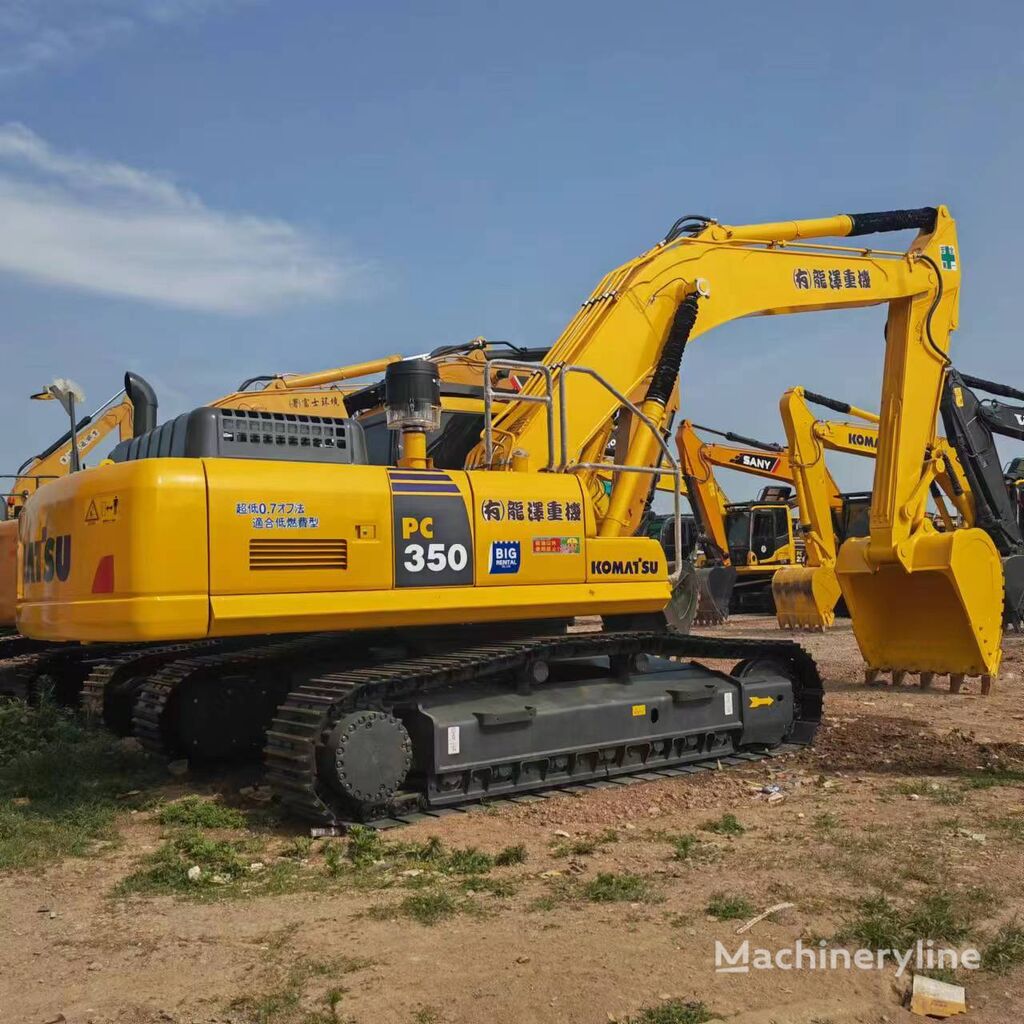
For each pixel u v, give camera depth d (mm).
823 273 10977
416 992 3943
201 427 6660
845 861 5500
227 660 7969
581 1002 3844
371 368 16250
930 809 6668
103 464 6809
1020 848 5711
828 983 4012
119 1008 3848
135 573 6082
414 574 6910
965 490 20625
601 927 4605
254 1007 3828
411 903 4941
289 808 6617
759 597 29344
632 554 8062
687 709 8258
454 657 7184
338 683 6660
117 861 5816
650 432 8992
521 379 10422
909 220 11773
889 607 12500
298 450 6973
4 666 11203
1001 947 4258
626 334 9398
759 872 5383
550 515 7625
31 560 7523
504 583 7320
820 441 22297
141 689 8492
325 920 4773
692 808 6953
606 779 7773
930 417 11891
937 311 11867
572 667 8391
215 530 6258
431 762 6777
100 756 8281
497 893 5129
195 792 7496
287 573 6461
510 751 7156
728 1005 3824
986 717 10383
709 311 10078
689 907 4867
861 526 27859
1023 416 18312
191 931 4652
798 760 8508
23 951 4434
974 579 11547
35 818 6629
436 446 8664
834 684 12992
